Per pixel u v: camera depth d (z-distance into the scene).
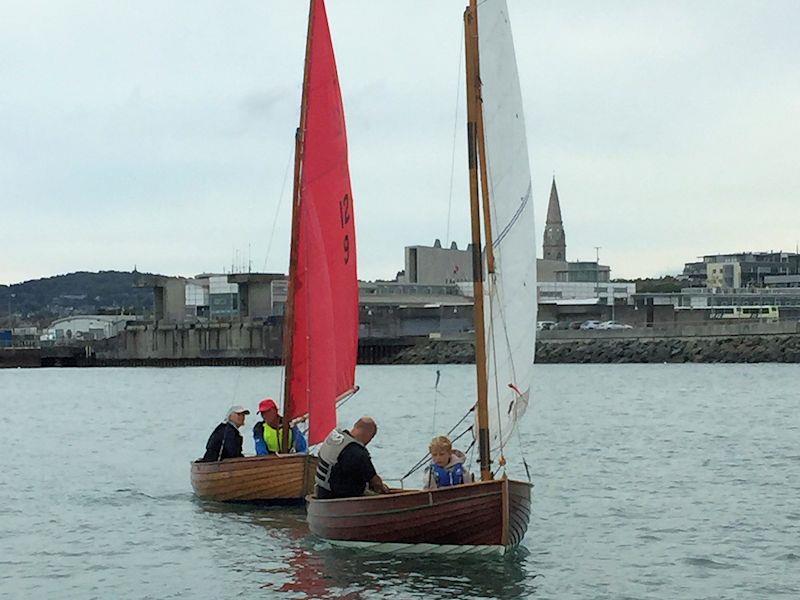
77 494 33.34
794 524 26.70
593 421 59.09
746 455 41.56
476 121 22.06
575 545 24.36
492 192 22.25
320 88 29.67
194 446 49.91
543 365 161.88
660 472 36.94
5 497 32.78
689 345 160.75
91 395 103.50
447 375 136.50
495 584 20.47
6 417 73.19
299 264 29.55
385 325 186.00
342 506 22.78
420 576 20.92
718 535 25.45
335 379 28.98
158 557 23.48
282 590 20.23
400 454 43.12
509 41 22.52
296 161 29.91
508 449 45.09
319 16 29.75
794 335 155.00
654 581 21.03
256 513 28.47
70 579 21.70
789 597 19.88
